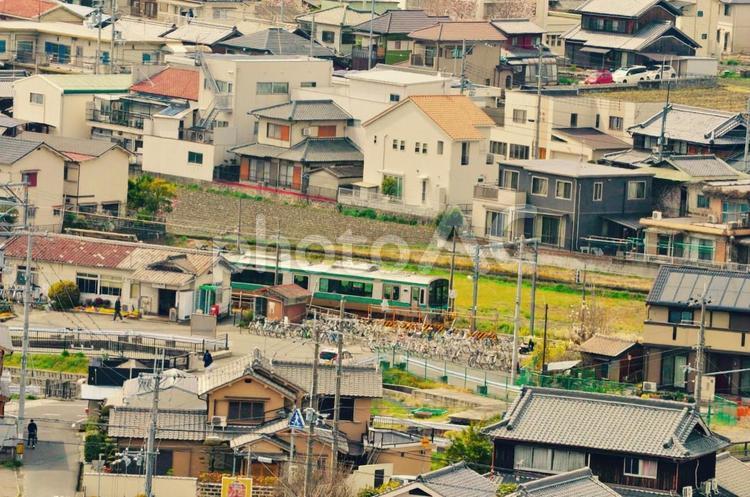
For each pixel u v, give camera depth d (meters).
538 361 106.25
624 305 119.19
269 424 89.38
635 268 124.00
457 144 138.12
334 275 120.25
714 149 141.12
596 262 124.88
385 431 91.50
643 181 133.00
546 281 123.31
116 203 137.12
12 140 133.12
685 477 82.56
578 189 130.12
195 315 112.56
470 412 98.50
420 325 113.94
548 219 131.38
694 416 84.12
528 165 132.88
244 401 89.56
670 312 104.56
